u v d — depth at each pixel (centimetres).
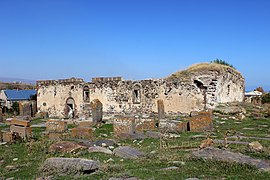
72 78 4006
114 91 3756
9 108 4847
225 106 3275
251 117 2827
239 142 1552
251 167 1020
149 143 1675
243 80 4488
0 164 1313
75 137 1938
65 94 4044
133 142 1747
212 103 3341
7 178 1060
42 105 4216
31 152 1519
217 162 1084
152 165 1095
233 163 1058
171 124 2125
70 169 1029
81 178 965
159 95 3547
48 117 3981
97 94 3844
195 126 2120
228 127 2225
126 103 3697
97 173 1010
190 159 1148
